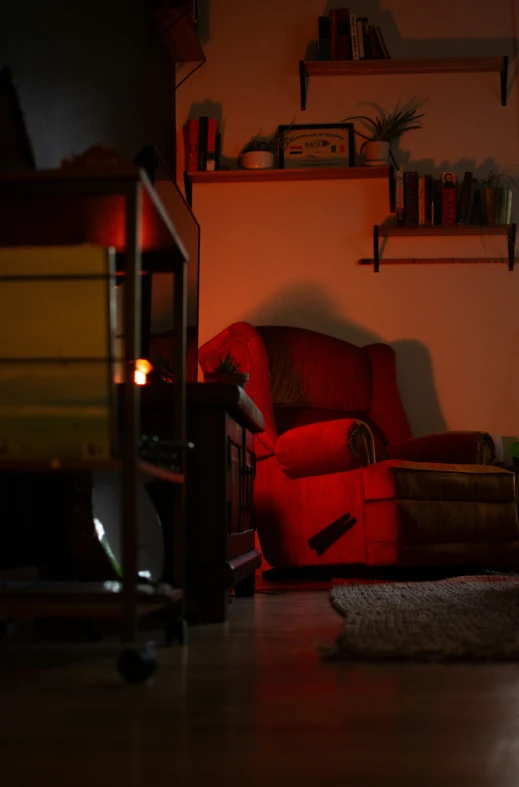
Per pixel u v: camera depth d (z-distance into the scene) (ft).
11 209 4.09
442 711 2.77
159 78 13.46
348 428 10.05
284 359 12.50
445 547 10.08
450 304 14.32
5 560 5.40
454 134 14.61
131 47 11.57
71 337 3.70
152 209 4.28
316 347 12.87
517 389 14.16
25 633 5.37
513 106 14.67
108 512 5.32
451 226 13.91
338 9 14.42
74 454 3.66
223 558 5.90
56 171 3.74
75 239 4.69
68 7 8.79
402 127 14.60
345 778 2.00
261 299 14.38
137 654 3.35
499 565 11.68
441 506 10.09
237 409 6.25
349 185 14.53
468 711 2.77
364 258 14.42
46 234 4.59
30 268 3.73
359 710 2.79
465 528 10.32
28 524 5.40
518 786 1.93
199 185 14.56
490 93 14.69
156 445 4.36
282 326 13.09
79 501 4.94
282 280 14.39
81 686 3.30
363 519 10.09
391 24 14.83
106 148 4.68
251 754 2.23
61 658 4.14
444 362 14.24
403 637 4.21
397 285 14.37
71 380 3.68
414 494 9.82
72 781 1.98
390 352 13.50
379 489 9.82
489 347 14.25
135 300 3.68
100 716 2.72
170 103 14.26
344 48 14.35
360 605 6.13
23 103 7.41
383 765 2.11
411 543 9.71
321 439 10.27
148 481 5.06
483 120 14.64
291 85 14.73
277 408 12.34
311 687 3.22
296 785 1.94
